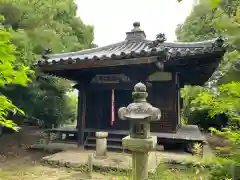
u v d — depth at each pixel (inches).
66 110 639.8
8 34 70.0
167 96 293.6
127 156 241.0
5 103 77.3
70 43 489.7
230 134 107.2
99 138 231.9
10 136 453.1
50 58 298.2
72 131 329.7
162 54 220.8
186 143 252.8
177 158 212.4
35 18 369.1
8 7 335.3
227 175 97.5
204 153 197.3
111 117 310.2
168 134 274.7
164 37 242.4
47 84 494.0
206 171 123.0
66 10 479.8
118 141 283.9
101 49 352.2
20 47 299.7
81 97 317.7
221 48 224.4
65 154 253.6
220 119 545.3
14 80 77.0
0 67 68.7
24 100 478.9
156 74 299.6
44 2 390.0
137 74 289.3
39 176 195.5
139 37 364.8
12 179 189.8
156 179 125.4
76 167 212.7
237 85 93.5
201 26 531.8
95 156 231.3
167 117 290.7
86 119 338.0
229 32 149.3
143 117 118.0
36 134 480.1
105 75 313.9
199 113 582.2
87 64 259.6
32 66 331.3
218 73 368.5
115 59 245.1
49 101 550.0
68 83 531.5
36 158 267.7
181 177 135.6
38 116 570.9
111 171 194.2
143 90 130.6
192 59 259.1
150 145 114.3
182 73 322.3
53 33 384.8
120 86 300.2
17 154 290.7
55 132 338.6
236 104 100.6
